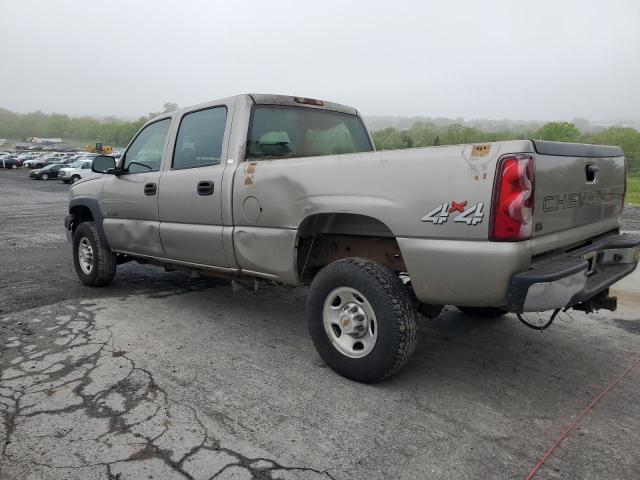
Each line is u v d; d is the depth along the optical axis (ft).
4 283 19.16
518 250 8.41
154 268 22.00
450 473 7.65
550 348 12.70
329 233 11.81
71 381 10.59
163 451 8.12
